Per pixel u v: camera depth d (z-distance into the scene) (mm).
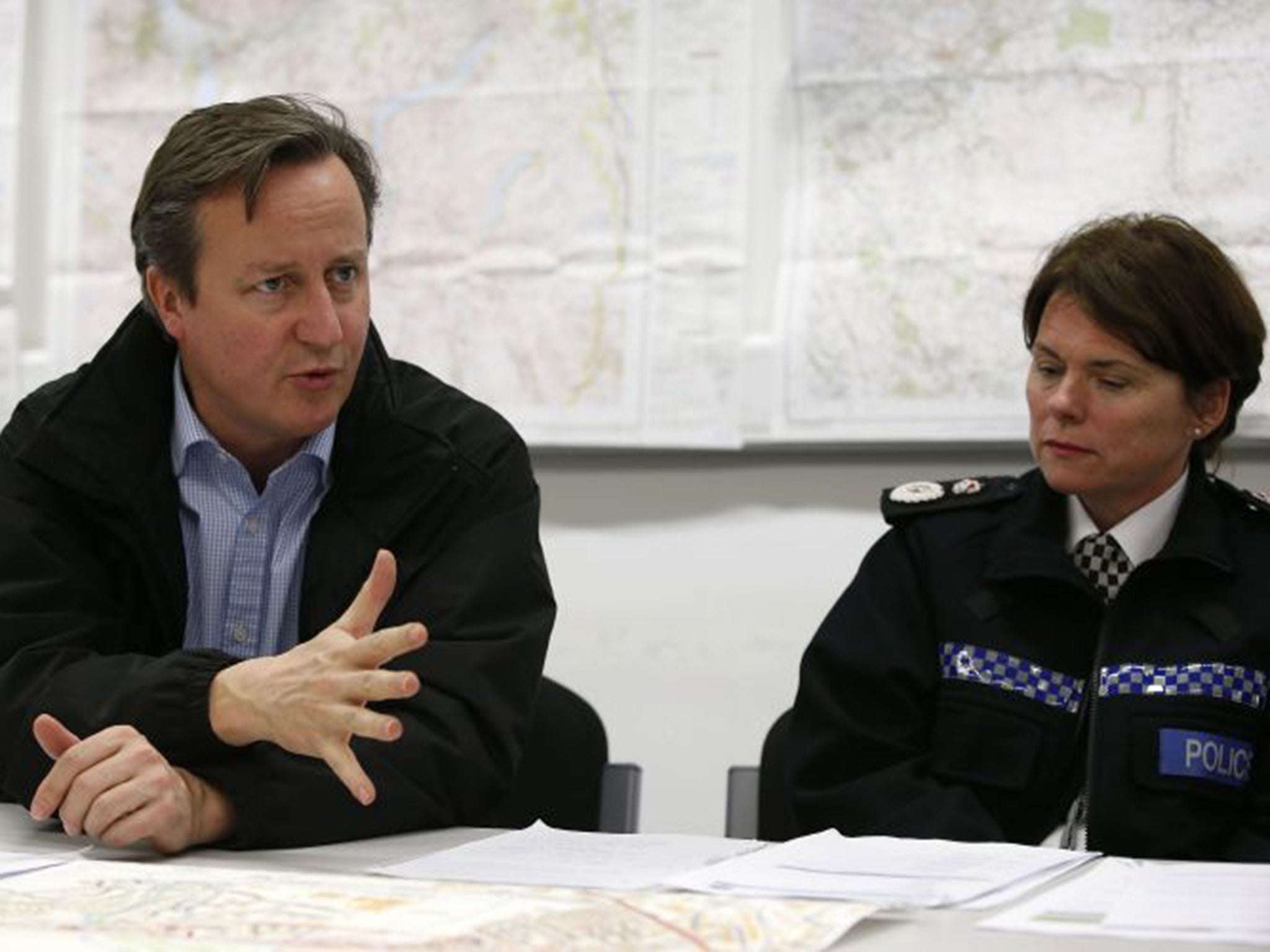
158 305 2045
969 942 1222
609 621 3043
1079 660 2021
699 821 2990
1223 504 2094
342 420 2088
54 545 2016
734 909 1305
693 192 3002
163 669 1735
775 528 2979
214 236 1951
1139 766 1940
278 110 1992
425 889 1392
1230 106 2795
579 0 3062
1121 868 1555
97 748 1652
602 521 3051
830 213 2941
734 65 2998
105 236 3232
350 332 1992
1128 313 1929
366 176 2072
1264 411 2748
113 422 2033
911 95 2916
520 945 1173
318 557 2068
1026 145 2871
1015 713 2006
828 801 2006
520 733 1957
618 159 3035
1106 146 2842
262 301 1960
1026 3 2875
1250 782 1959
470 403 2182
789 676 2963
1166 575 2016
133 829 1600
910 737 2064
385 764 1790
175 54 3232
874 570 2148
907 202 2912
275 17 3199
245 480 2115
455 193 3105
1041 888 1444
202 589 2119
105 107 3244
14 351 3227
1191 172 2807
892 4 2926
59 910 1280
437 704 1883
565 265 3051
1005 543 2062
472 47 3109
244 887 1388
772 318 2969
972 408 2861
